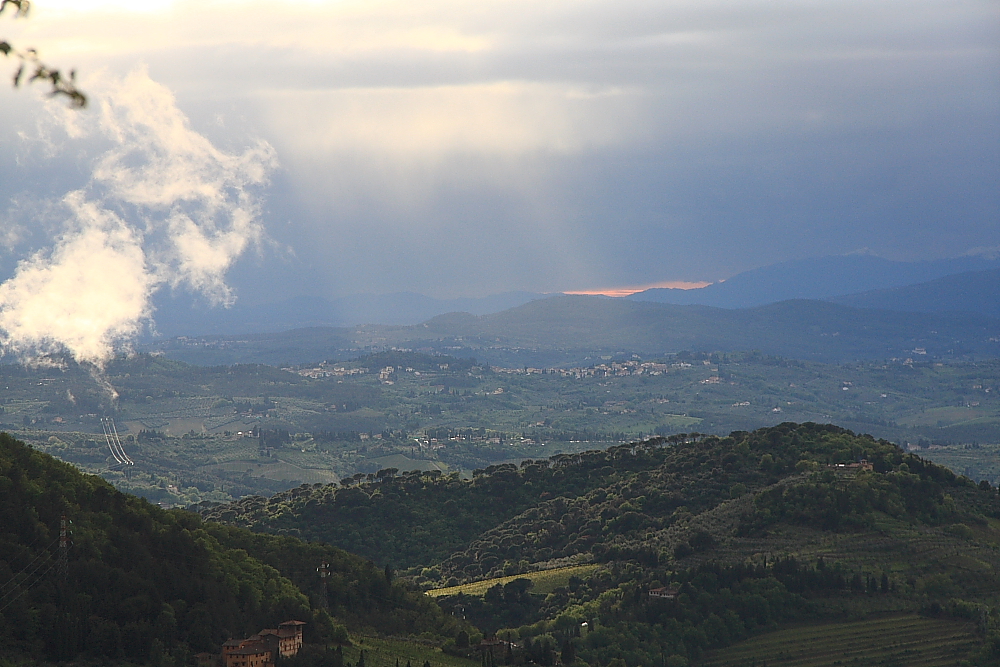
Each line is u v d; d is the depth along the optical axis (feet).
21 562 565.12
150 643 538.47
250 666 554.05
